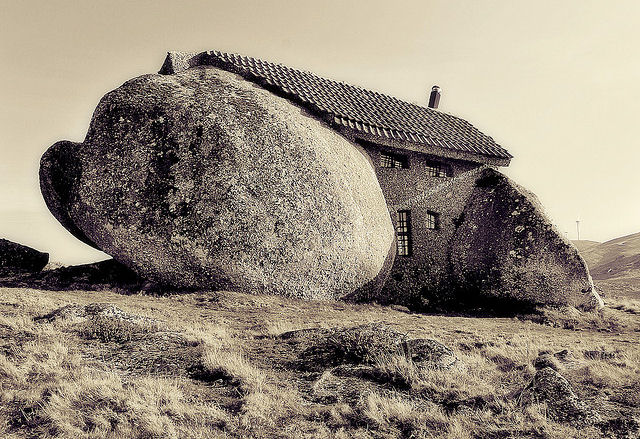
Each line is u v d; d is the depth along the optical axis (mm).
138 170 15906
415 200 22266
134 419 5508
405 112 25531
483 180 23625
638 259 60219
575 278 19984
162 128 16359
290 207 16328
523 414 5727
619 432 5320
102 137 16516
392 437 5250
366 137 21188
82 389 6176
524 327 16078
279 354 8594
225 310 13648
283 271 16078
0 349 7945
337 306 16469
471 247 21984
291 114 18656
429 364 7551
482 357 9008
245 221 15594
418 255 21906
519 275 20359
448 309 20922
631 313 20672
